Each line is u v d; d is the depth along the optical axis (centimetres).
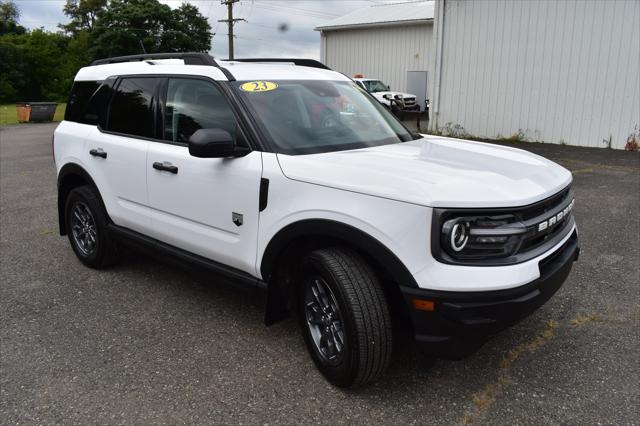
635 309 395
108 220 467
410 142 385
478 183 274
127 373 323
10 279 475
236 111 346
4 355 346
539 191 280
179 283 464
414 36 2409
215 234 358
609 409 281
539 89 1262
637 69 1124
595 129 1200
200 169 358
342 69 2692
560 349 342
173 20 5081
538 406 285
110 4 5084
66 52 7062
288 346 353
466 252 259
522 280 259
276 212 313
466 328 257
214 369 326
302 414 282
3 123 2466
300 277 316
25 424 277
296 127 350
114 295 439
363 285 278
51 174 1009
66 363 335
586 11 1163
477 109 1373
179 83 394
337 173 292
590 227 599
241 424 275
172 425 275
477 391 299
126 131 435
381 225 266
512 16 1269
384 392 300
